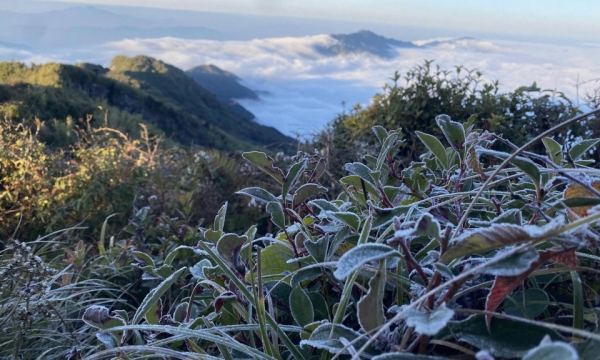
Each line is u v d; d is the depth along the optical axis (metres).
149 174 4.86
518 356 0.70
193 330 1.00
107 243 4.01
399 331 0.86
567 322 1.03
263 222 4.17
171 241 2.94
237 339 1.22
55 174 4.97
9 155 4.58
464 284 0.91
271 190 4.57
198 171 4.95
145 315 1.19
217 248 1.07
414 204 1.12
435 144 1.37
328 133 4.52
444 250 0.73
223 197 4.66
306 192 1.34
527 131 3.87
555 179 0.96
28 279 1.66
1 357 1.66
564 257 0.76
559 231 0.63
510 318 0.68
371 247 0.72
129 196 4.48
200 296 1.42
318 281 1.35
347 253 0.69
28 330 1.75
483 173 1.25
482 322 0.75
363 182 1.30
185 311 1.32
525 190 1.24
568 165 1.27
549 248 0.79
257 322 1.13
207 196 4.46
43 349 1.82
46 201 4.16
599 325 0.76
